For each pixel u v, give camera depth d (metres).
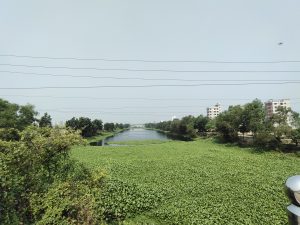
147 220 16.08
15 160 8.54
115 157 44.19
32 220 8.41
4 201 7.96
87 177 9.80
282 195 20.23
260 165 34.31
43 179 9.08
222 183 24.30
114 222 15.51
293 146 47.25
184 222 15.31
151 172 29.56
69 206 8.16
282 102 101.31
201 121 99.75
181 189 22.31
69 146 9.70
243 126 59.19
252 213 16.55
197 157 41.50
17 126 56.69
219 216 16.02
